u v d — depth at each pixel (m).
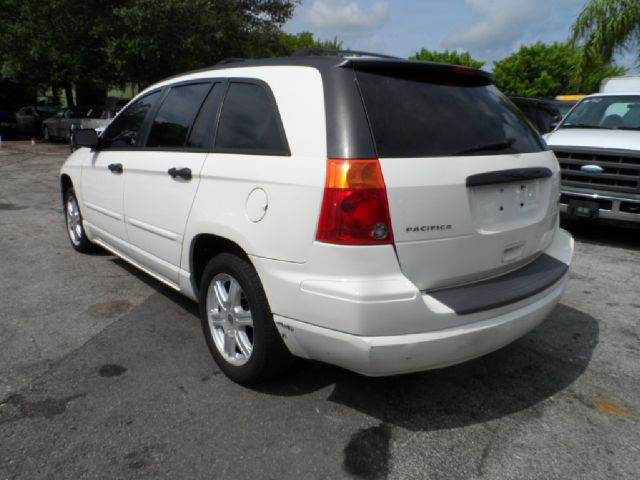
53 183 10.81
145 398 2.79
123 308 4.04
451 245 2.43
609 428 2.63
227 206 2.81
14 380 2.95
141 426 2.55
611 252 5.90
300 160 2.44
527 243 2.87
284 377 3.03
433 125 2.52
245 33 19.53
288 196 2.44
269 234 2.53
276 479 2.22
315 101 2.48
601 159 5.87
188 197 3.13
